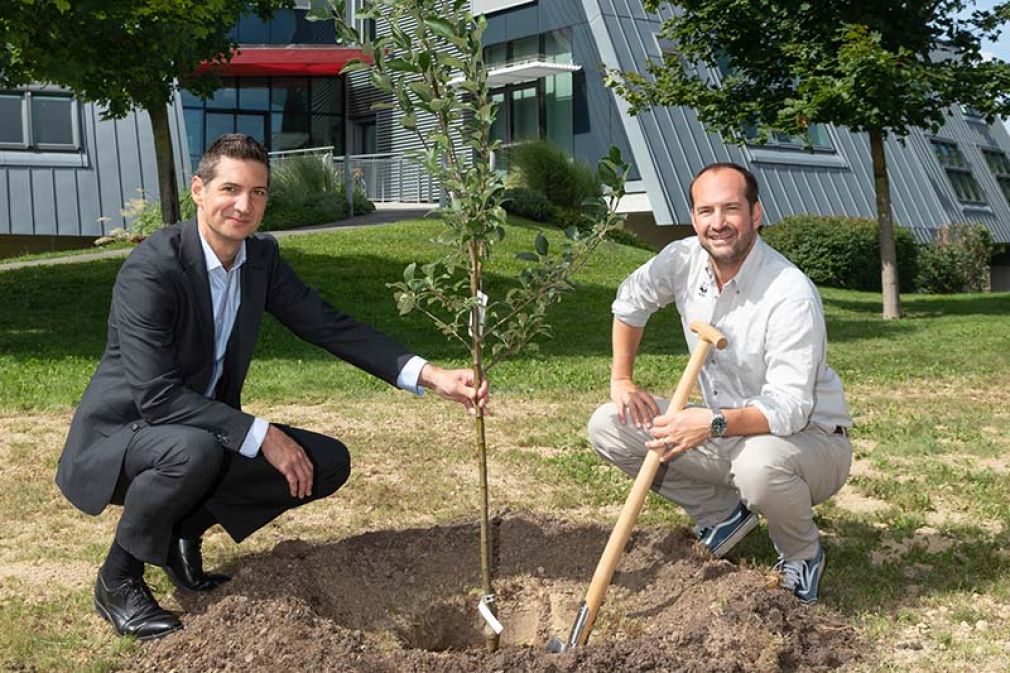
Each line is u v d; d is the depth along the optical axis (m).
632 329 4.17
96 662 3.31
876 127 15.83
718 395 3.89
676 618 3.63
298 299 3.90
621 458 4.24
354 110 32.06
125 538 3.51
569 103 27.09
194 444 3.42
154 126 17.86
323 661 3.22
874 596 3.93
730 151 26.59
